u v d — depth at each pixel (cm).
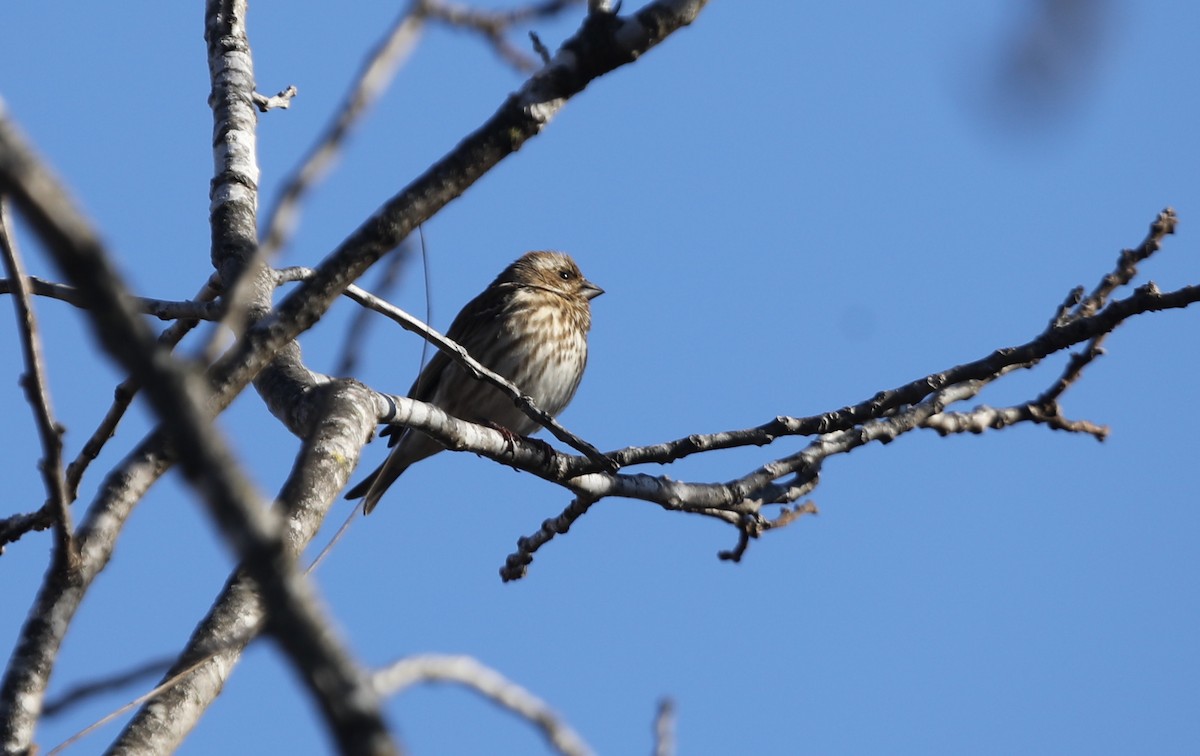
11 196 253
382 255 606
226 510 279
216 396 580
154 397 270
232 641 608
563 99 610
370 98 477
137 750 597
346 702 286
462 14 558
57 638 598
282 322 598
